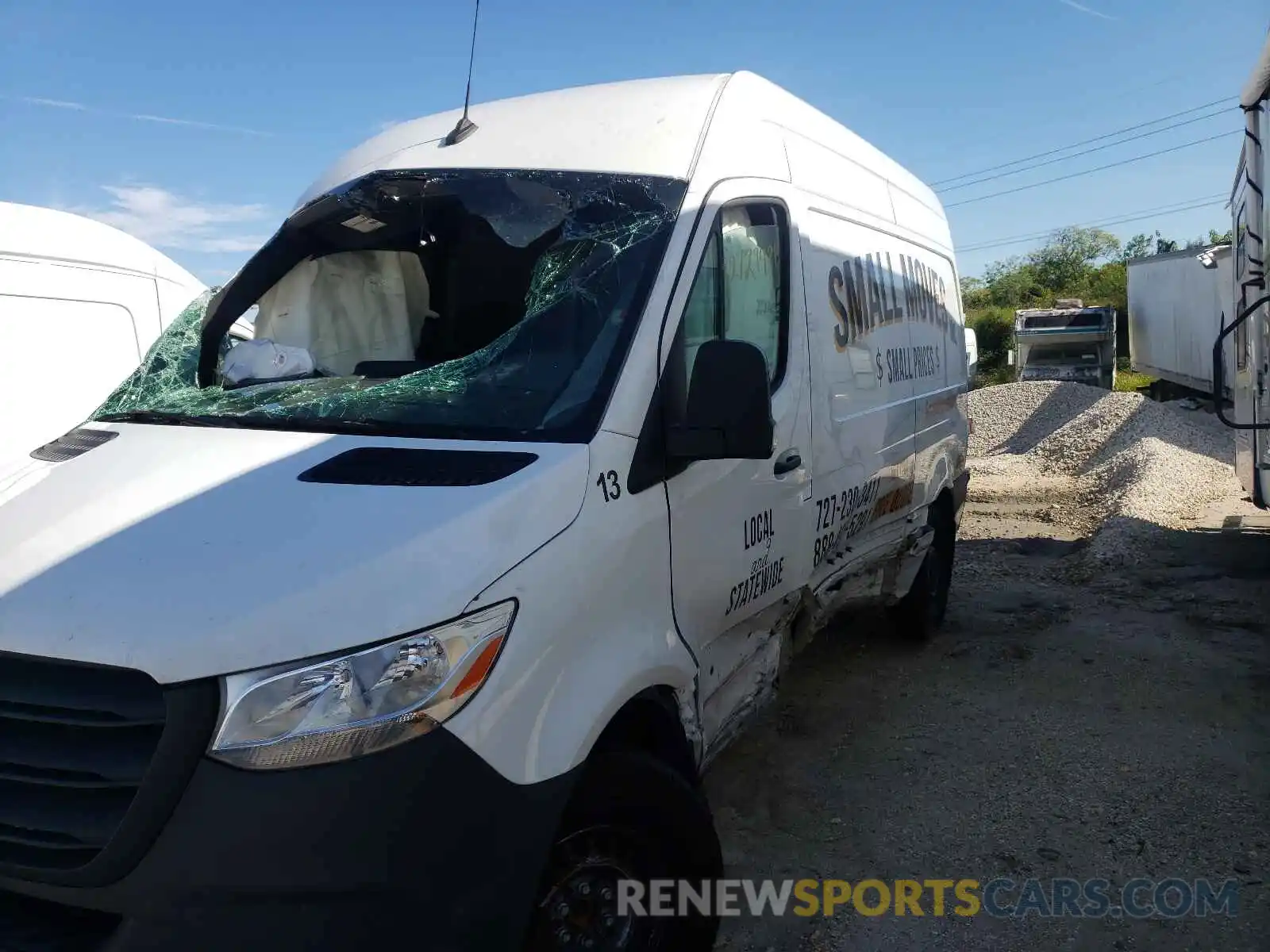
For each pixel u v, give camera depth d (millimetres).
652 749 2992
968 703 5402
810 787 4496
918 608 6203
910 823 4145
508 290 3332
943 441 6016
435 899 2098
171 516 2416
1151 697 5340
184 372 3723
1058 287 55438
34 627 2166
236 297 3785
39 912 2115
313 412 2912
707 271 3246
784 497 3686
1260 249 7500
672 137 3426
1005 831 4047
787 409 3705
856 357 4473
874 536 4926
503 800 2213
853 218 4621
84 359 5695
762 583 3555
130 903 1976
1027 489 12578
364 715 2070
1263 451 7480
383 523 2299
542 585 2391
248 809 1987
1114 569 8000
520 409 2766
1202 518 9422
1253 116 7480
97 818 2043
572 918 2541
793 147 4125
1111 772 4496
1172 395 23516
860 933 3422
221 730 2018
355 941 2025
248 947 1973
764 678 3801
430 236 3537
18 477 2912
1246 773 4422
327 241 3717
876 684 5746
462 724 2166
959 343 6625
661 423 2885
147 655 2053
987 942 3346
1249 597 6977
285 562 2199
